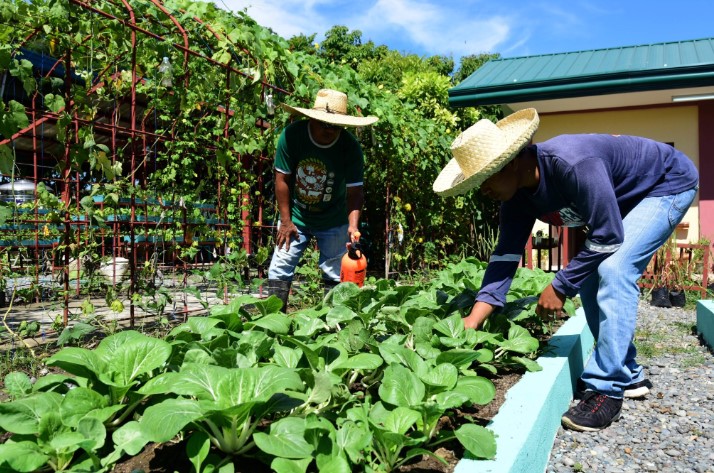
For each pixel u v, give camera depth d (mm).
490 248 9016
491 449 1774
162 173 5250
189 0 5129
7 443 1502
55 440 1488
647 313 6242
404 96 11375
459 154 2688
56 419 1581
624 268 2699
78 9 3820
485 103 9023
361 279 4043
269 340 2279
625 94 8719
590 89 8336
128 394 1826
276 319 2488
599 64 9070
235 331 2592
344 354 2201
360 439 1642
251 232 5848
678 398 3289
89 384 1894
